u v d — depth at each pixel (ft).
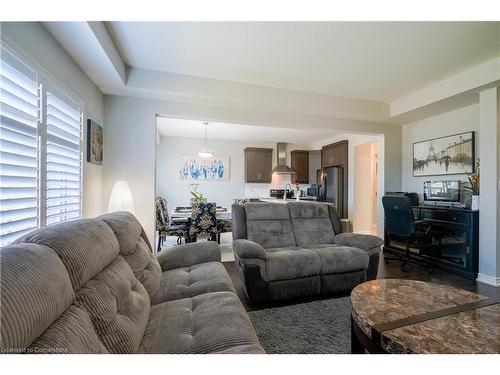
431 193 12.14
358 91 11.31
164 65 8.99
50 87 5.78
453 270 10.25
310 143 23.85
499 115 9.09
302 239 9.81
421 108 11.37
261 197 22.89
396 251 12.98
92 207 8.66
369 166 18.71
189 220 13.80
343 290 8.21
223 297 4.79
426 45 7.58
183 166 21.25
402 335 3.56
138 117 10.18
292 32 6.96
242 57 8.39
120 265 4.30
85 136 8.02
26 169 4.83
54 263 2.65
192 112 10.80
